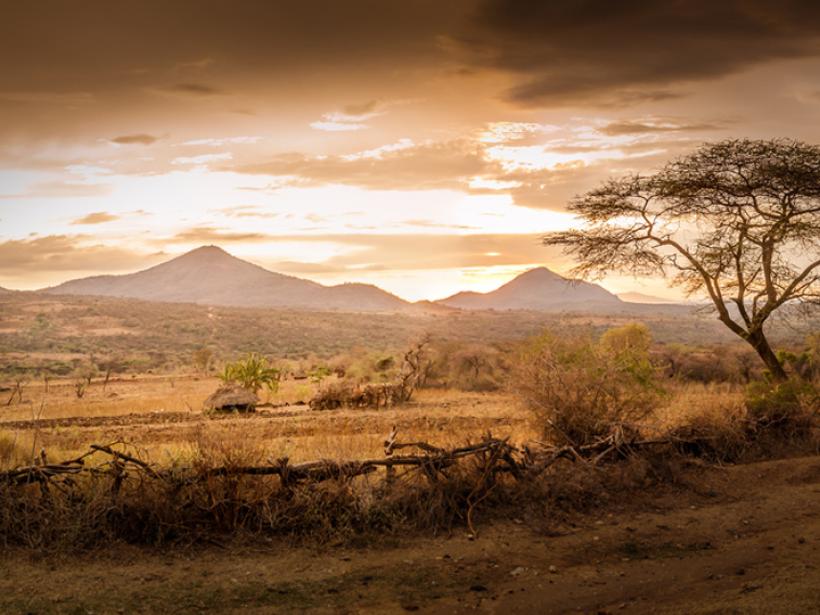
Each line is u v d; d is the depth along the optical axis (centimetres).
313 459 977
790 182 1970
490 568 718
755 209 2078
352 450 1150
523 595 647
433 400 2725
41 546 733
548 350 1284
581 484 947
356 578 687
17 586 648
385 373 3953
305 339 14800
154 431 1747
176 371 7081
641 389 1286
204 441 862
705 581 672
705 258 2098
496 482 926
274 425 1853
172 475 811
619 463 1056
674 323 10681
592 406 1166
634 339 2897
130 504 777
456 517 864
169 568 705
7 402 3183
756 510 923
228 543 773
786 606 574
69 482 816
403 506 844
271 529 809
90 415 2412
